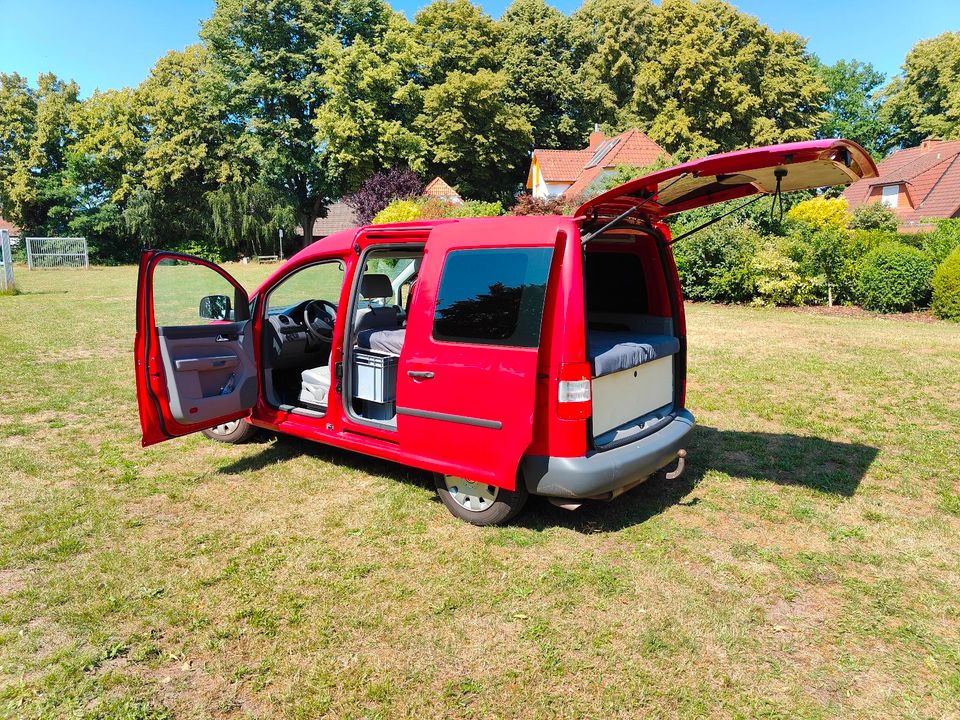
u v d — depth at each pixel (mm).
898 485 4758
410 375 4133
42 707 2572
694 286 15719
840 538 3979
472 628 3090
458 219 4148
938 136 52750
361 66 42500
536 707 2594
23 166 47156
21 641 2975
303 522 4184
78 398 7254
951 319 12352
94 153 45781
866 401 6891
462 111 44594
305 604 3273
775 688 2699
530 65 51812
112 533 4016
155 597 3328
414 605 3271
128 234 45906
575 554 3773
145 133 46250
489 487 4051
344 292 4652
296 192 49812
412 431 4180
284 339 5566
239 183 45594
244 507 4406
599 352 3920
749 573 3570
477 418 3838
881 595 3361
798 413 6492
